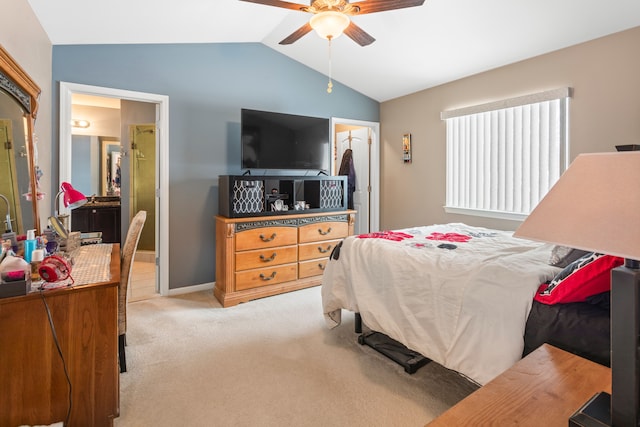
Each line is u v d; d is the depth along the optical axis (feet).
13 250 5.60
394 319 6.72
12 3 6.25
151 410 5.66
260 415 5.57
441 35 10.33
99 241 8.98
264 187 11.40
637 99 8.45
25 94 6.77
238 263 10.58
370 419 5.47
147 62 10.73
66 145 9.48
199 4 8.84
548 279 5.16
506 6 8.65
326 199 12.62
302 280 11.92
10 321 4.47
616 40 8.77
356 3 6.75
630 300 2.26
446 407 5.75
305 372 6.82
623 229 2.10
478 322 5.26
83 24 8.58
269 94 13.08
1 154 5.68
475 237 8.85
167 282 11.37
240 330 8.76
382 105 15.96
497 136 11.47
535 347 4.64
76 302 4.77
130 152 15.90
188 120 11.52
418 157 14.28
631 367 2.24
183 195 11.52
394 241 8.13
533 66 10.51
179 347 7.84
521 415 2.75
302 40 12.07
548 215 2.50
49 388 4.67
